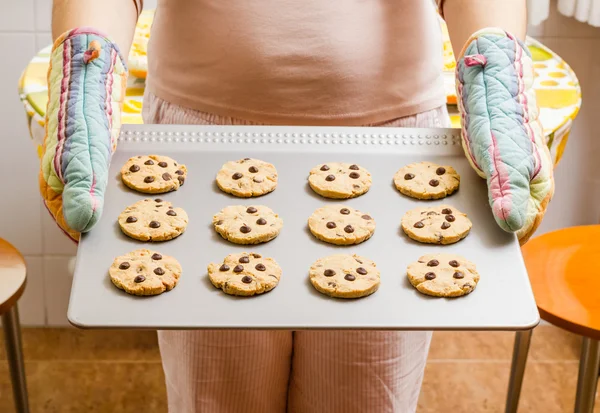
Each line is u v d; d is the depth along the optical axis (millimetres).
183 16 1011
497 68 965
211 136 1048
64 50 969
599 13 1812
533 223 927
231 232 938
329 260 918
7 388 1865
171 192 1001
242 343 1046
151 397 1888
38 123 1485
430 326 838
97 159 904
